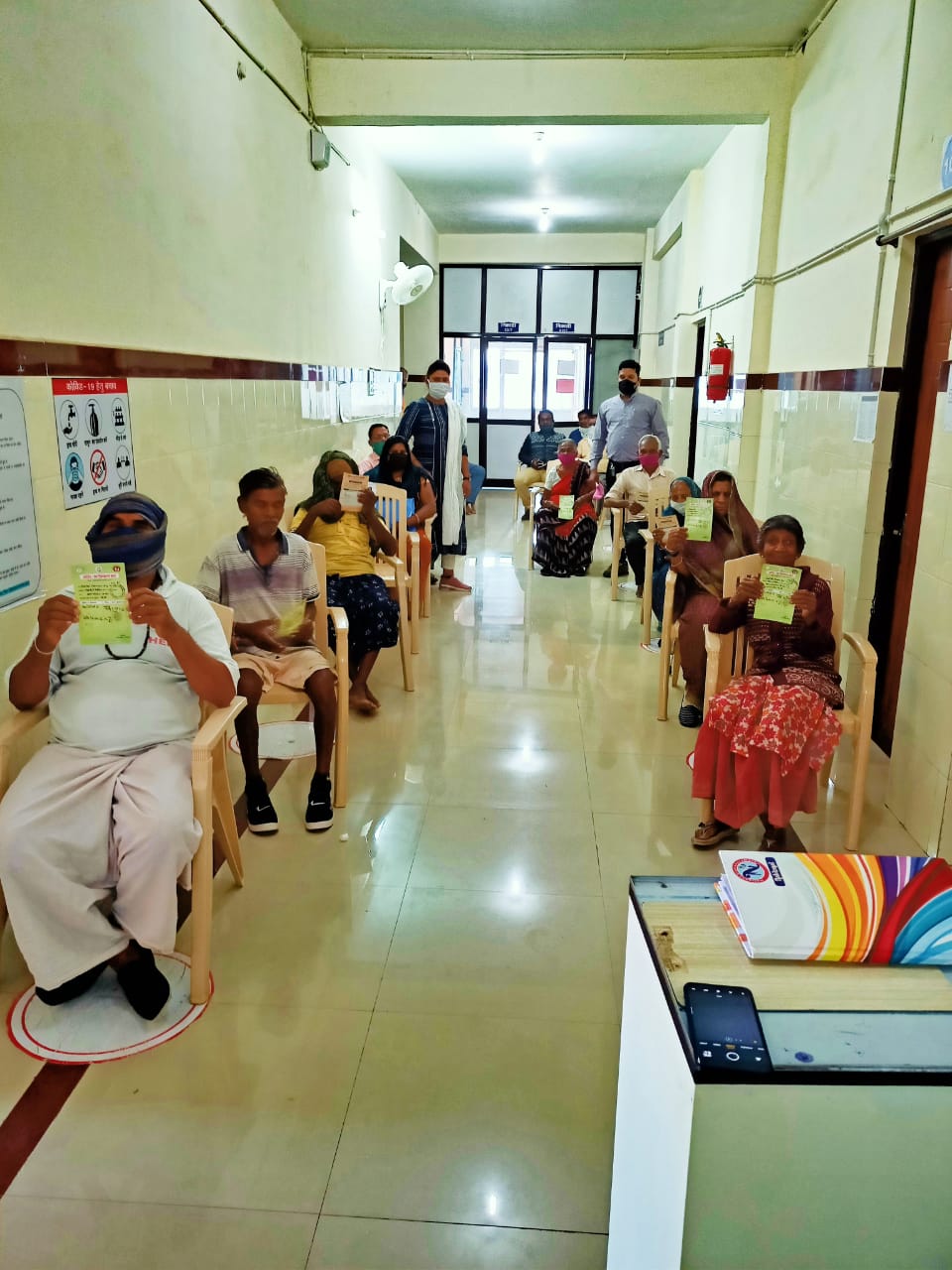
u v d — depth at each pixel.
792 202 4.62
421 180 7.67
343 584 3.66
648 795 3.05
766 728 2.44
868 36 3.55
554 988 2.05
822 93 4.14
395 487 4.59
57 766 1.93
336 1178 1.54
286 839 2.71
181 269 3.13
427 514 5.08
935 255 3.10
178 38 3.05
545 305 11.09
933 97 2.89
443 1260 1.40
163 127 2.94
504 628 5.13
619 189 7.98
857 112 3.65
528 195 8.34
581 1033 1.91
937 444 2.65
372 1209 1.48
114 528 1.95
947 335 3.01
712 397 5.51
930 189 2.91
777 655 2.71
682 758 3.36
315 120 4.78
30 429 2.20
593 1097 1.73
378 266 6.76
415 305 10.91
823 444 4.02
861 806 2.64
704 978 1.03
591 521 6.54
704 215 7.08
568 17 4.23
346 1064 1.81
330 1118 1.67
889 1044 0.93
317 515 3.71
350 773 3.18
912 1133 0.90
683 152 6.66
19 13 2.12
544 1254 1.41
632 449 6.86
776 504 4.82
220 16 3.44
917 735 2.72
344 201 5.63
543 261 10.87
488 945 2.21
